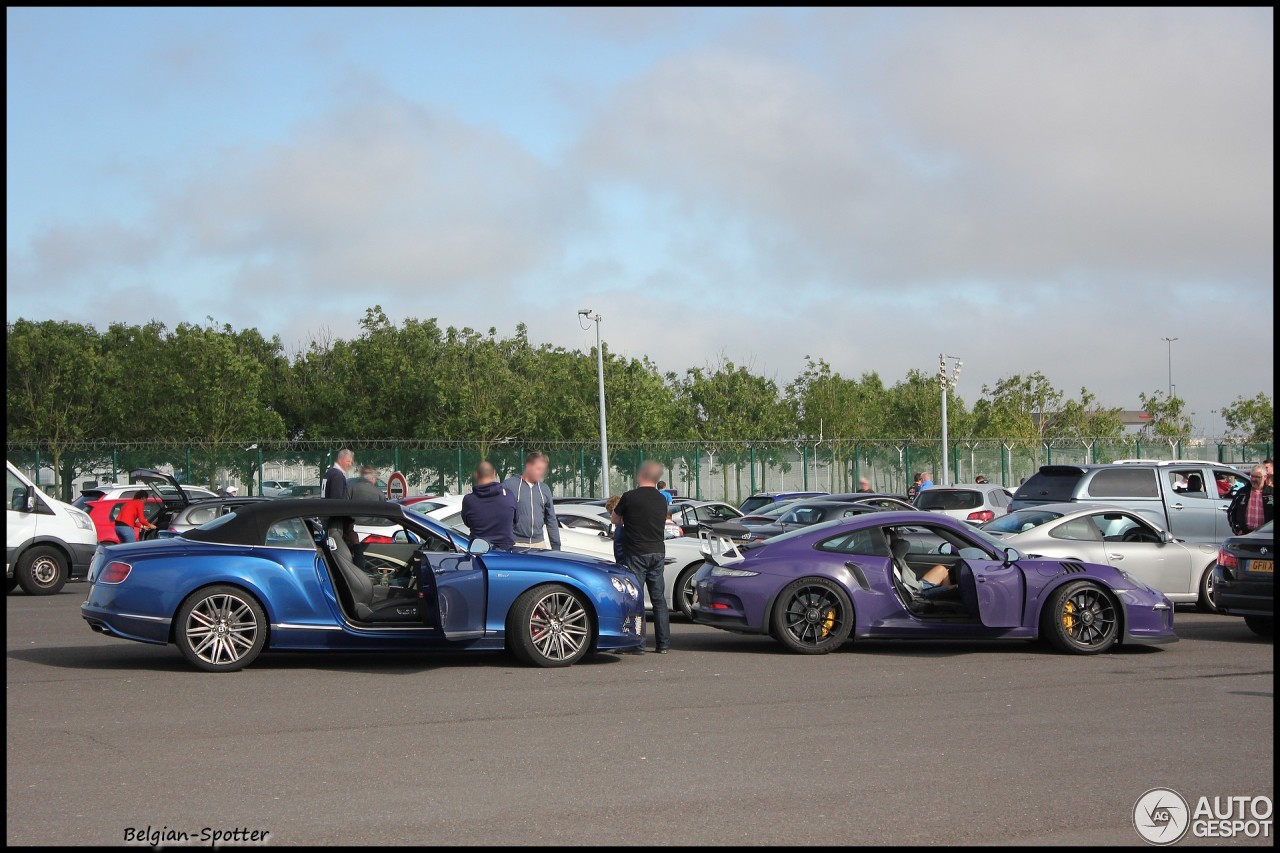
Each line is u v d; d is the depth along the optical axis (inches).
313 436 1791.3
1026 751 287.7
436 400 1708.9
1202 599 606.2
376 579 433.7
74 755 279.9
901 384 2341.3
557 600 427.5
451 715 331.6
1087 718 330.0
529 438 1724.9
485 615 418.0
